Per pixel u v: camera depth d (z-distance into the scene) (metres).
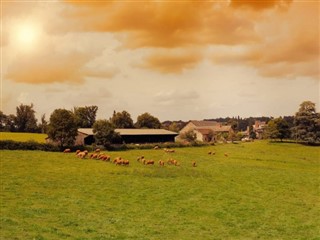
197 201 41.41
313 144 146.62
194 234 29.44
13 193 40.28
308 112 154.38
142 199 41.22
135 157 84.38
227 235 29.73
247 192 48.09
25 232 25.75
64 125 100.12
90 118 197.12
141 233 28.69
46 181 48.81
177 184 51.28
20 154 79.12
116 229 29.28
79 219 31.31
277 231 31.31
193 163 74.00
